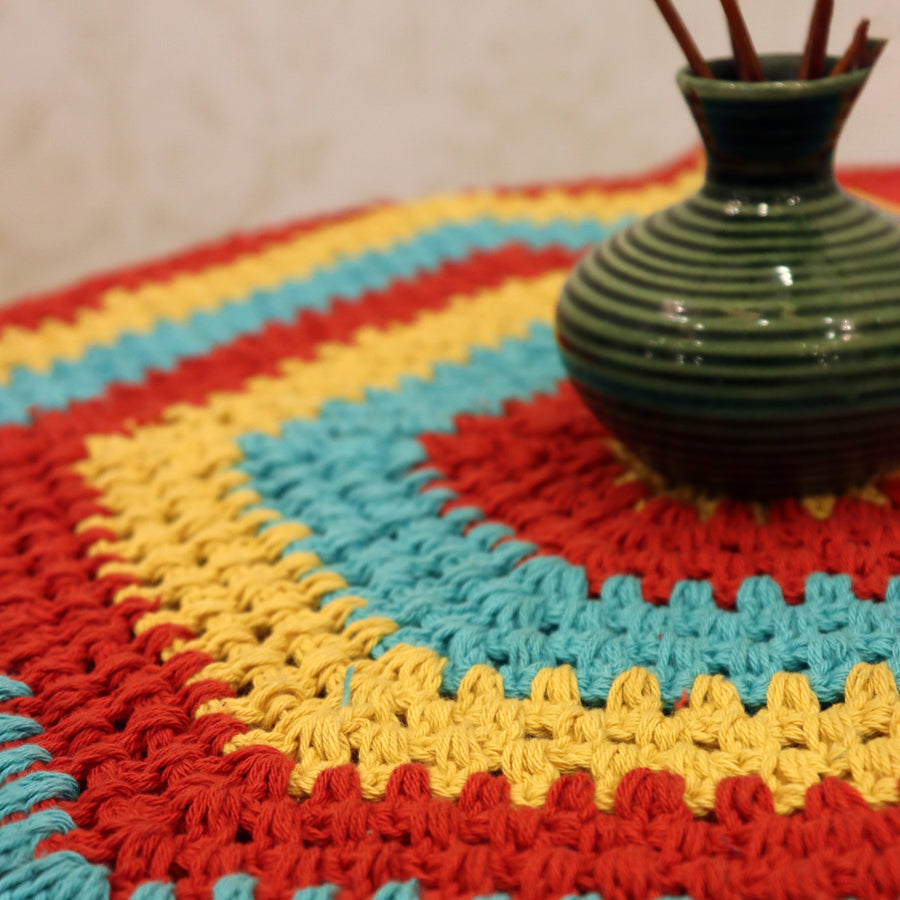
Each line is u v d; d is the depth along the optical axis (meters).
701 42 1.26
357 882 0.36
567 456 0.60
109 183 1.39
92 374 0.73
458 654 0.46
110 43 1.30
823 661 0.43
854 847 0.36
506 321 0.77
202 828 0.39
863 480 0.53
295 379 0.71
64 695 0.44
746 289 0.46
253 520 0.55
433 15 1.32
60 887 0.36
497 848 0.37
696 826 0.37
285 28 1.32
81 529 0.55
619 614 0.47
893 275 0.46
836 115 0.46
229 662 0.46
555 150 1.40
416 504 0.56
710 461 0.50
